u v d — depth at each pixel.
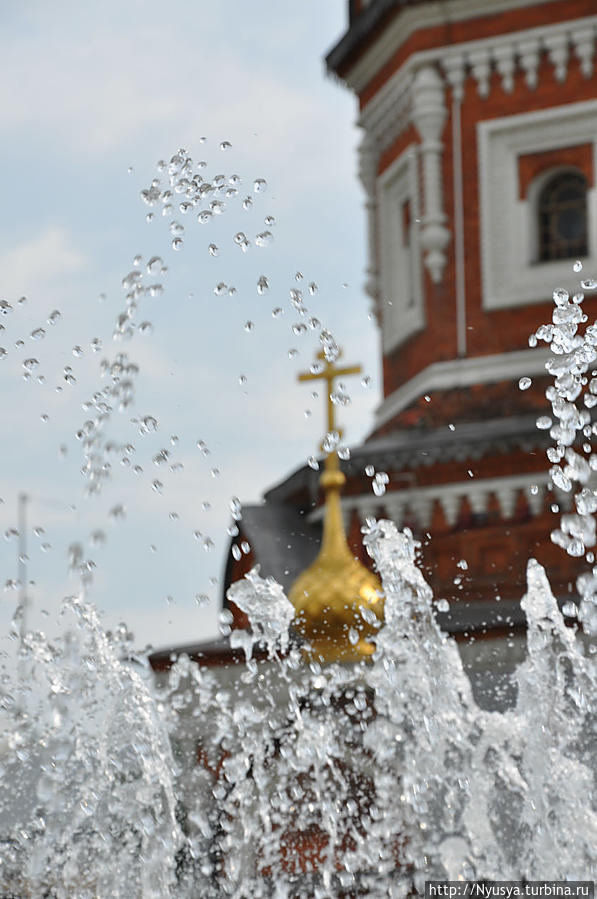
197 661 21.23
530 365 24.88
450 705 11.77
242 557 26.30
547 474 23.98
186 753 15.36
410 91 26.03
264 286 10.58
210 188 10.38
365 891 12.80
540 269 25.17
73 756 10.66
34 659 10.46
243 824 13.64
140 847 10.80
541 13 25.45
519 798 11.46
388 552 11.73
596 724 11.36
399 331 26.44
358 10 27.80
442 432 24.69
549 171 25.45
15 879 10.67
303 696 14.73
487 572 24.06
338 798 13.92
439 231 25.50
